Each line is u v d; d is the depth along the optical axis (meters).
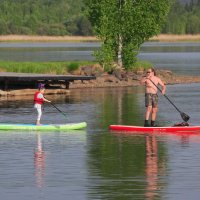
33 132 57.22
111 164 44.09
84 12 121.31
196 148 49.47
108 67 115.19
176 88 100.06
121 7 121.12
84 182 39.53
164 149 49.12
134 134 55.91
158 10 123.75
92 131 57.56
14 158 46.06
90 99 83.75
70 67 112.88
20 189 38.00
